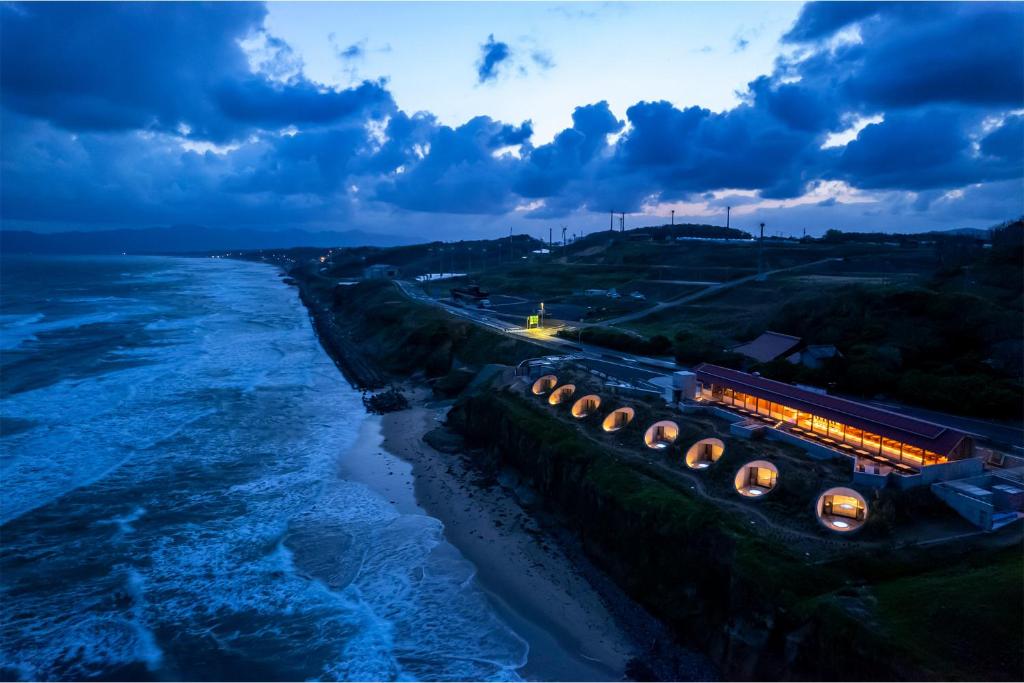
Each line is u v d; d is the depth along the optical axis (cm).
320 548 3397
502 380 5562
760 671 2306
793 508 2916
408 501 4016
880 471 2925
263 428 5425
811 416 3647
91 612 2811
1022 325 4678
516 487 4194
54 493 4012
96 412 5759
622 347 6362
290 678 2427
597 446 3856
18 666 2469
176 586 3020
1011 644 1962
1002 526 2680
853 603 2238
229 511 3819
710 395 4322
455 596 2962
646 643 2619
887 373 4484
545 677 2430
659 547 2916
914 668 1927
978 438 3578
